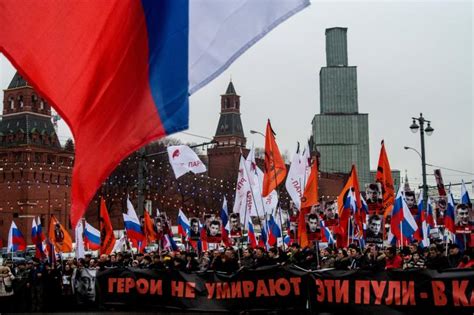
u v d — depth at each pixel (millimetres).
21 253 51469
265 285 15102
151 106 6152
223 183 92125
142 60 6242
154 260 17922
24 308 18266
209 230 24734
